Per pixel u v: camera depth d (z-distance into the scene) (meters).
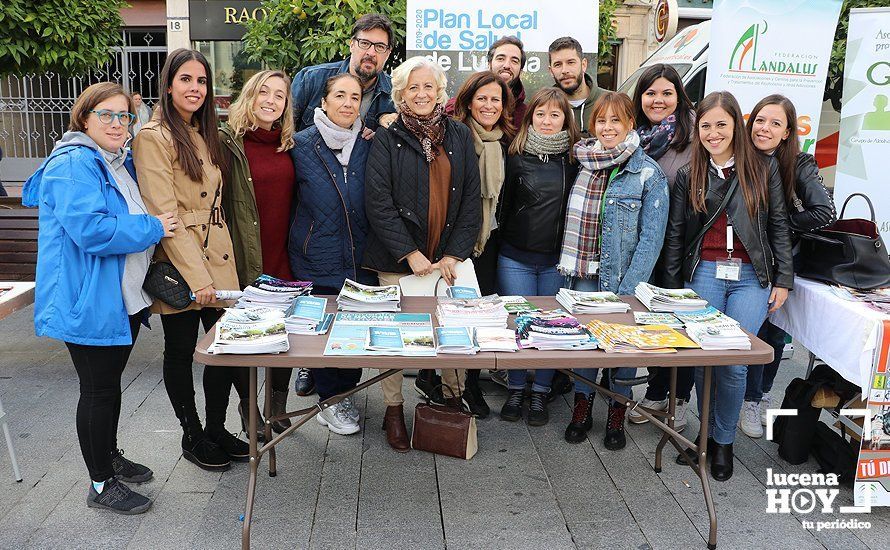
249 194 3.06
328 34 4.26
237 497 2.87
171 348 2.92
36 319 2.51
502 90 3.50
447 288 3.14
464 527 2.69
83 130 2.55
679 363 2.39
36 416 3.64
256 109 3.01
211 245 2.85
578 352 2.42
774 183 3.08
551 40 4.50
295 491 2.93
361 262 3.34
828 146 5.52
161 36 9.90
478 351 2.39
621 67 10.12
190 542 2.55
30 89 10.08
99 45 5.32
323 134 3.17
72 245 2.48
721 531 2.68
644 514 2.80
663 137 3.44
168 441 3.36
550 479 3.08
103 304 2.51
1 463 3.12
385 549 2.54
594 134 3.28
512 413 3.69
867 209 4.24
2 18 4.64
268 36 4.45
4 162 10.24
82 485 2.94
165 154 2.68
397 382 3.31
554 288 3.58
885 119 4.11
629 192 3.18
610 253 3.23
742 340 2.46
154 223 2.55
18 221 5.25
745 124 3.27
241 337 2.31
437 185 3.18
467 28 4.43
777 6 4.00
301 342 2.46
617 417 3.38
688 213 3.17
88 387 2.63
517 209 3.48
